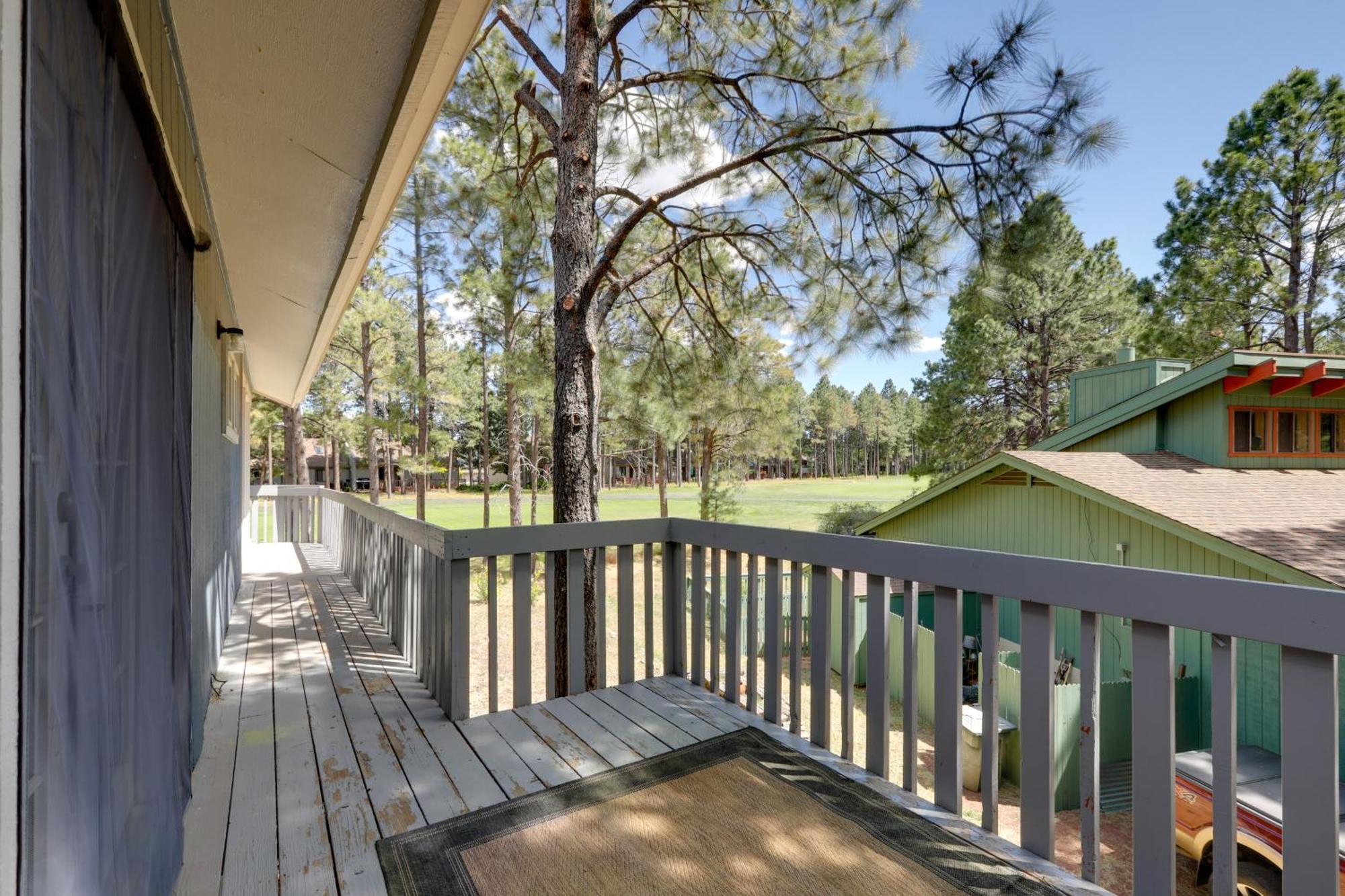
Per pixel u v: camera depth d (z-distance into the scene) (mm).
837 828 1798
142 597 1276
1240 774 3807
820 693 2301
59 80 843
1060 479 6758
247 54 1732
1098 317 15352
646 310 7355
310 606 4848
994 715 1773
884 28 4570
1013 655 6773
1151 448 8266
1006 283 4332
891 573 2014
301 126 2096
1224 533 5285
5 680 673
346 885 1568
